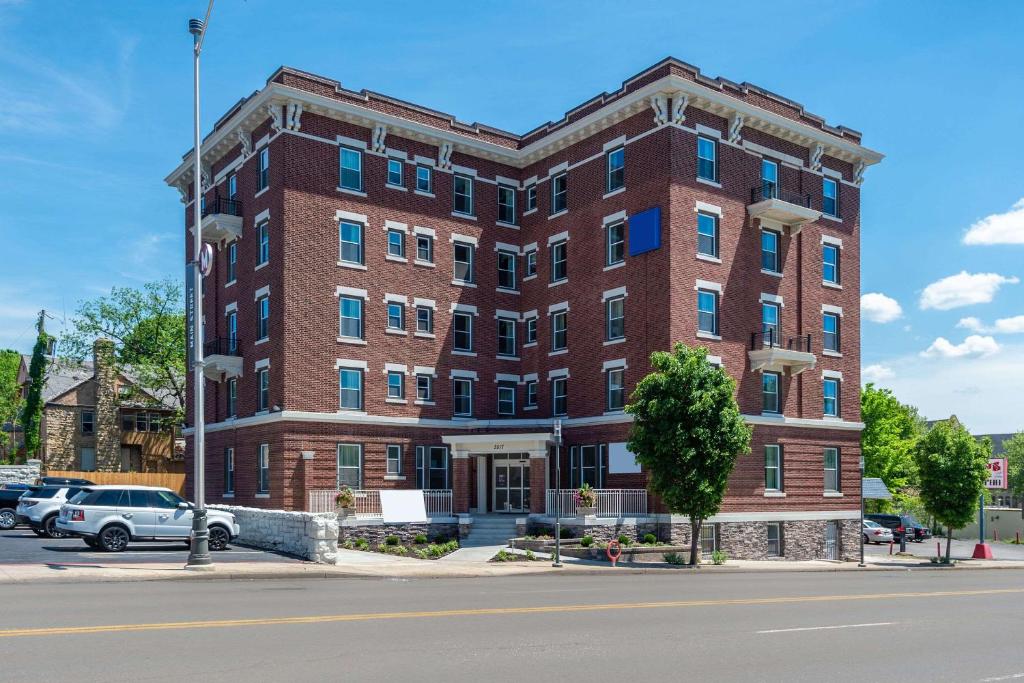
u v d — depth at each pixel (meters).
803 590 22.14
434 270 40.81
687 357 30.98
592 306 39.25
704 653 11.62
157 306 62.97
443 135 41.06
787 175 40.44
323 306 37.25
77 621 12.85
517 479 39.69
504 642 12.00
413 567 25.20
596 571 27.11
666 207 35.88
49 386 65.44
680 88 35.88
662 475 30.59
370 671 9.81
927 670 10.91
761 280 38.81
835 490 40.97
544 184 42.69
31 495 31.06
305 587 19.38
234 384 40.84
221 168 42.53
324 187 37.78
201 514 21.64
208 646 11.08
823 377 40.81
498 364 42.50
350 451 37.53
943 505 41.19
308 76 37.72
